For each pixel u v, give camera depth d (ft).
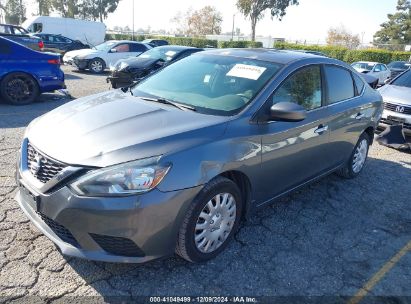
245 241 10.84
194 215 8.79
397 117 22.31
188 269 9.42
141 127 9.11
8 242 9.87
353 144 15.16
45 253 9.56
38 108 26.48
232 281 9.13
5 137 18.67
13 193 12.55
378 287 9.36
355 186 15.69
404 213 13.56
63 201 7.96
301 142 11.64
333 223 12.37
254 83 11.05
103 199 7.79
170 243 8.58
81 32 86.89
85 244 8.18
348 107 14.05
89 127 9.15
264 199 11.15
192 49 38.55
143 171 7.95
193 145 8.70
